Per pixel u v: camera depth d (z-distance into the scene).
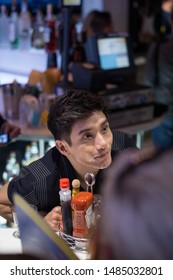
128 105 3.21
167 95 3.73
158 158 0.63
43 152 3.33
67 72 3.33
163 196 0.58
